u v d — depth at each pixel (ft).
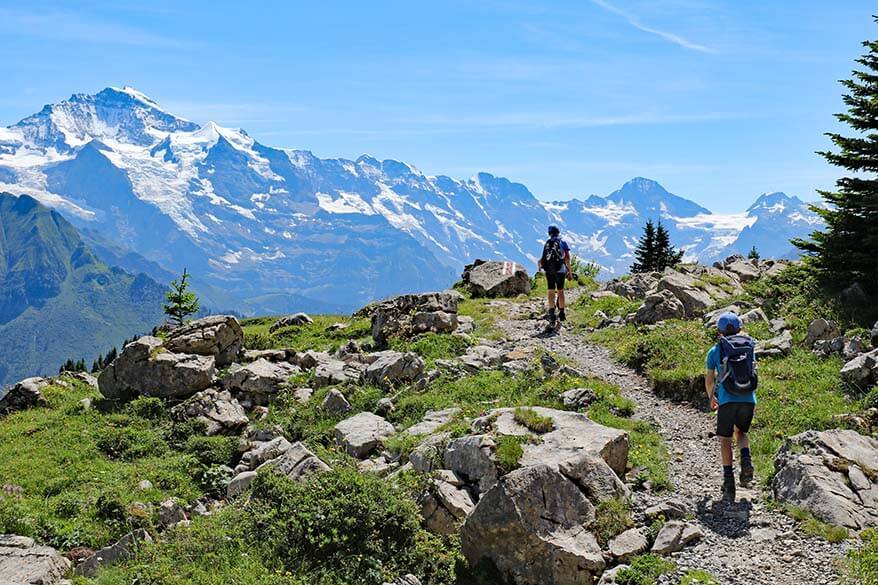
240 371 81.20
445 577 41.50
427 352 88.38
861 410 55.36
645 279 123.95
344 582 39.65
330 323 130.52
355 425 64.18
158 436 70.95
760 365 69.46
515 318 109.50
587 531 40.83
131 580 41.47
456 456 49.39
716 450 53.42
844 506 40.50
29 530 50.67
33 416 82.23
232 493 56.13
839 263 88.43
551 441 48.55
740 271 132.16
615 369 76.13
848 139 86.84
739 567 37.32
